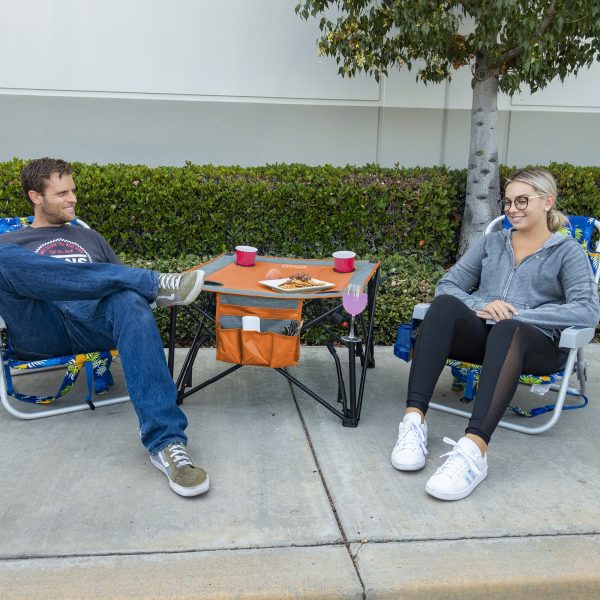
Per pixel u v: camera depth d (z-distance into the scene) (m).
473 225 4.41
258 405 2.84
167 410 2.15
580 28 3.70
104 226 4.16
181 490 2.04
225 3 4.90
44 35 4.78
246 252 3.00
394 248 4.56
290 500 2.05
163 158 5.07
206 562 1.74
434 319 2.38
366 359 2.72
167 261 4.03
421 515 1.98
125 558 1.74
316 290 2.60
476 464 2.10
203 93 5.00
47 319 2.45
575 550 1.82
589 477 2.23
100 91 4.91
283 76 5.05
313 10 4.00
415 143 5.26
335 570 1.72
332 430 2.59
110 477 2.17
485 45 3.86
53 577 1.66
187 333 3.68
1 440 2.44
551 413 2.80
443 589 1.68
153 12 4.85
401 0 3.53
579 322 2.38
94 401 2.79
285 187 4.22
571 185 4.49
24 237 2.70
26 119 4.88
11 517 1.92
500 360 2.19
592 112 5.43
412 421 2.30
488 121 4.31
